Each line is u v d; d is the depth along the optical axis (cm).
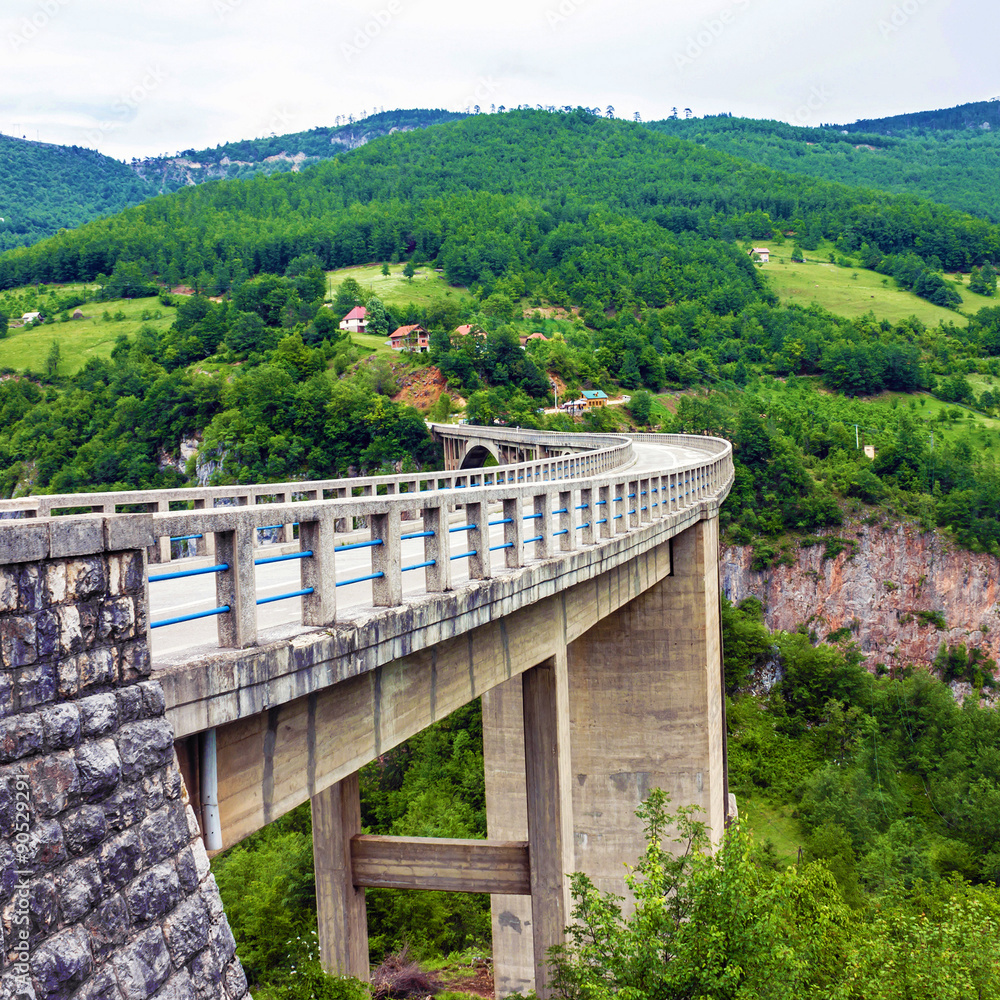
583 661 2742
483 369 18212
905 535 11706
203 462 15250
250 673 840
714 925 1491
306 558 973
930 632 11469
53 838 596
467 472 2928
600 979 1520
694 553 2714
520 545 1462
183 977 685
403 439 15012
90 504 1720
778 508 12031
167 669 755
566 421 16075
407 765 5688
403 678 1189
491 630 1441
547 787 1669
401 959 3478
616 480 2000
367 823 5134
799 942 1706
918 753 7169
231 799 884
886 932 1861
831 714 7750
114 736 658
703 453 6625
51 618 622
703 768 2697
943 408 19400
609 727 2725
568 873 1683
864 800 5931
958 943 1814
